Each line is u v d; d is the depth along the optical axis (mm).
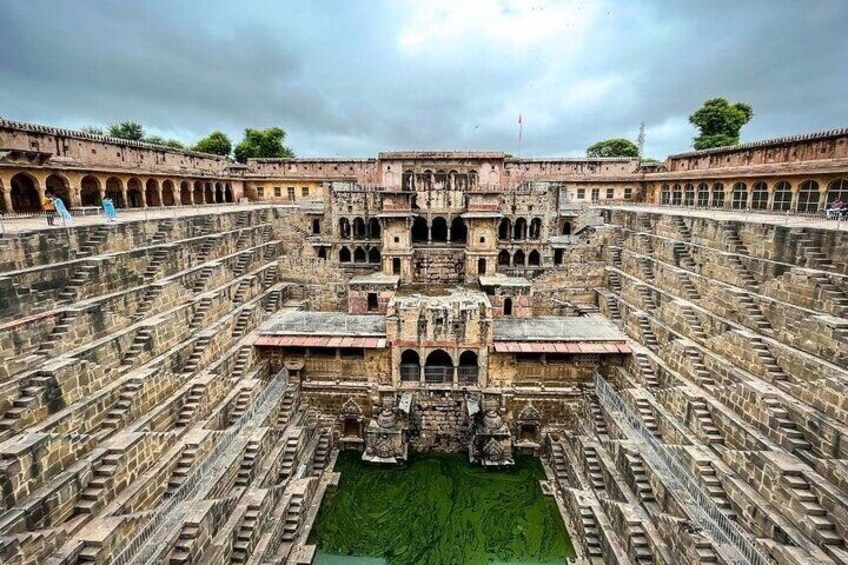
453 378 35594
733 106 83750
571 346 34500
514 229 51094
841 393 19875
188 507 21000
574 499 28016
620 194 72375
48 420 19406
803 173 43000
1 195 37156
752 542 18672
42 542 16016
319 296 46250
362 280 44719
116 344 24562
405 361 36625
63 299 24094
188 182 61688
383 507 30203
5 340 19672
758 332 27125
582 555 25812
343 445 36000
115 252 29016
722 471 22375
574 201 72250
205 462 24031
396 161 61406
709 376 27953
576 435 32750
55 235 25109
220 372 30891
